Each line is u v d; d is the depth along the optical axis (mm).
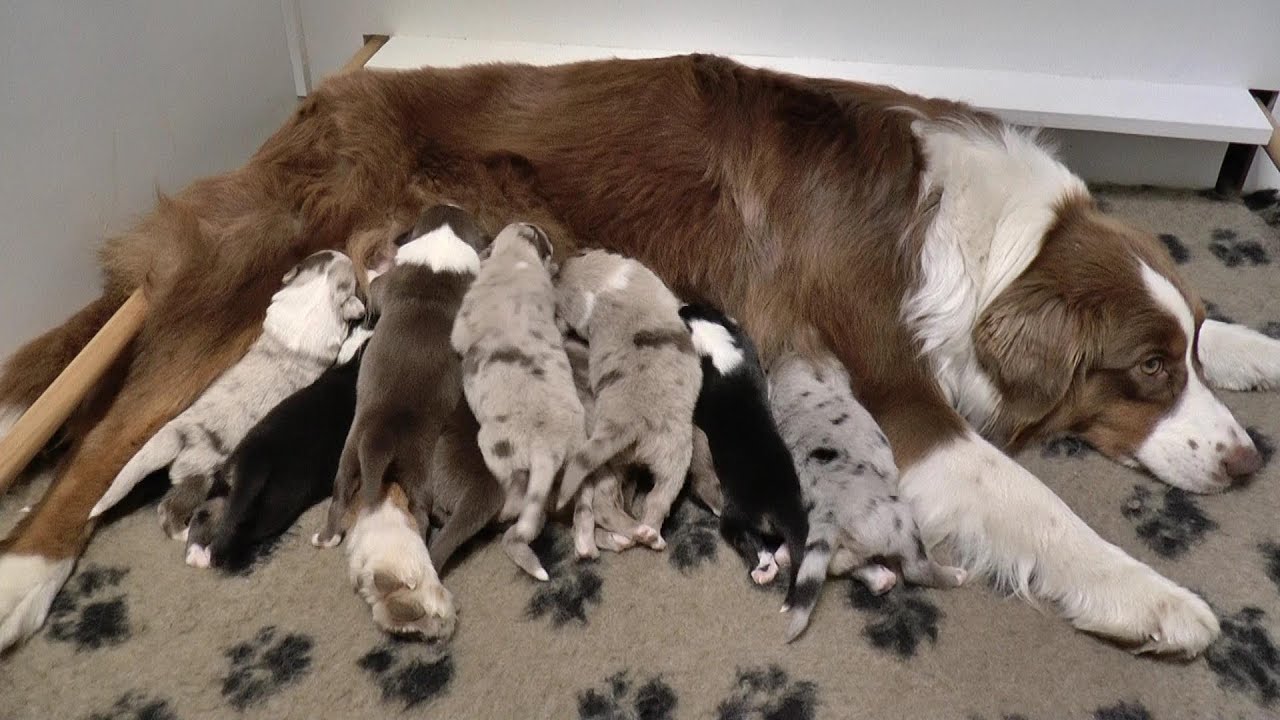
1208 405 794
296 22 1153
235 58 990
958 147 800
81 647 700
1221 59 1069
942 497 760
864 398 802
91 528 755
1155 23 1054
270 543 762
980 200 787
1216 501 803
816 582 685
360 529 708
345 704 668
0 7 727
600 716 663
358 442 726
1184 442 791
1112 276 758
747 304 833
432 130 853
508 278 765
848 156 802
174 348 787
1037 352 765
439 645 699
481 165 851
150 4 865
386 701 669
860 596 733
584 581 737
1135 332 759
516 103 860
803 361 800
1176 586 708
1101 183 1142
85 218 837
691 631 709
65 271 826
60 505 739
